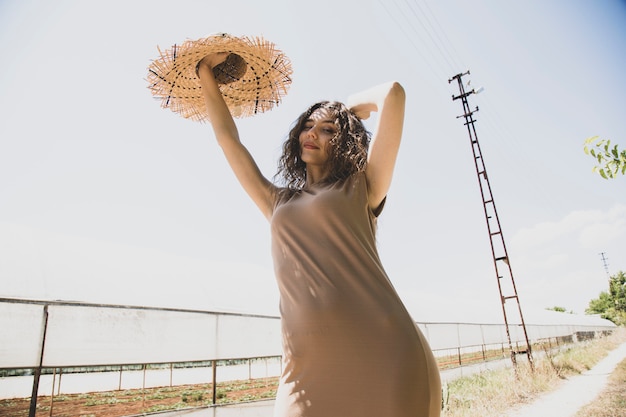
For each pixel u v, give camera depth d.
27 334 5.78
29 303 5.95
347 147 1.33
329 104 1.49
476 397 9.26
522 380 11.47
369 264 1.08
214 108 1.61
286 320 1.10
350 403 0.90
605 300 66.19
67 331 6.17
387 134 1.22
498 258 13.91
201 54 1.64
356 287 1.04
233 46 1.64
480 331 18.36
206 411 6.72
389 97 1.23
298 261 1.13
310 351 1.00
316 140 1.42
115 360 6.48
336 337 0.98
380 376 0.90
